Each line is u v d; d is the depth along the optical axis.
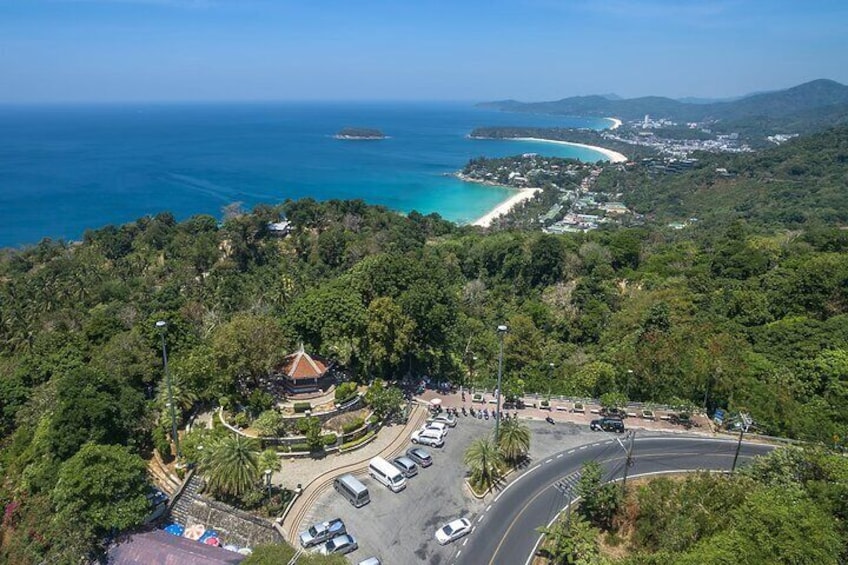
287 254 171.12
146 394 72.88
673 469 60.94
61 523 48.03
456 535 51.06
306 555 43.25
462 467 61.78
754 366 75.06
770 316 95.31
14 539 53.06
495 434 64.12
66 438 56.19
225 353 67.06
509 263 152.12
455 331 90.56
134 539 49.22
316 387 70.69
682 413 71.88
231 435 61.88
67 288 137.12
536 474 60.81
